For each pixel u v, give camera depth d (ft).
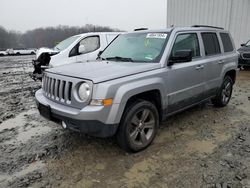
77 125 9.77
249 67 38.86
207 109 17.85
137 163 10.44
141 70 11.03
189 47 13.92
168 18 58.23
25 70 51.49
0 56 124.67
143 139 11.42
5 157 11.25
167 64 12.11
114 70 10.67
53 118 10.97
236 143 12.18
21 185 9.13
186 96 13.57
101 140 12.66
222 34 17.42
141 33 14.26
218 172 9.66
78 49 24.98
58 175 9.71
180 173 9.65
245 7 43.93
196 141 12.48
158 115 12.12
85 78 9.77
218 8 47.96
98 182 9.22
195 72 13.87
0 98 23.25
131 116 10.60
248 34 44.34
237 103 19.66
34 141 12.90
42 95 12.18
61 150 11.75
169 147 11.84
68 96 10.28
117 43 15.11
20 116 17.34
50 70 11.85
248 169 9.84
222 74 16.69
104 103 9.53
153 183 9.09
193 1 51.93
